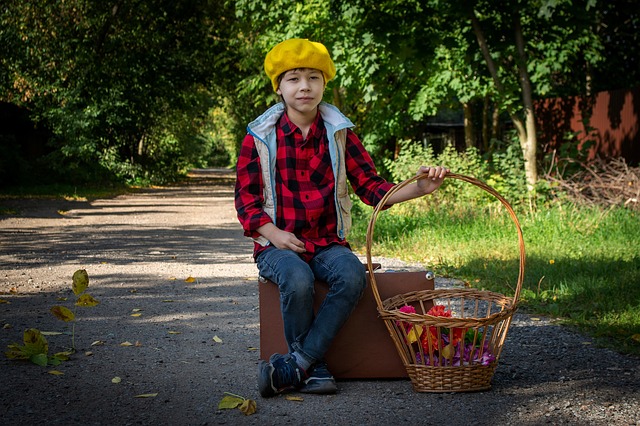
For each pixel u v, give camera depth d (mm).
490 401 3025
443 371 3111
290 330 3219
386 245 8664
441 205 10930
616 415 2832
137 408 2941
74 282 3838
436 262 7230
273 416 2855
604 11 17109
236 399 3008
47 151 27641
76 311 4988
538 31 11812
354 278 3156
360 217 10867
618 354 3826
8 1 22891
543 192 10781
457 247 7941
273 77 3354
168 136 37250
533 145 11555
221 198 22109
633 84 18656
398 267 7059
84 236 10461
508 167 11758
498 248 7672
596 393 3123
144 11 26781
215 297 5609
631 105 13125
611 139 13766
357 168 3498
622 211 9258
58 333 4258
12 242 9539
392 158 20219
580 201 9992
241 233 11273
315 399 3086
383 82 15414
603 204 9836
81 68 24609
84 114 23891
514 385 3268
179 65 28312
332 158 3363
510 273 6102
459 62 13984
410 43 12117
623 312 4676
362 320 3379
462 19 11773
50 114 23766
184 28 28531
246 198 3340
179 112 36094
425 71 14656
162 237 10492
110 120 25109
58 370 3494
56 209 16109
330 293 3188
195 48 28812
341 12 12414
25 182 23094
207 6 28125
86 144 24141
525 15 11625
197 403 3020
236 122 35125
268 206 3350
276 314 3379
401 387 3271
